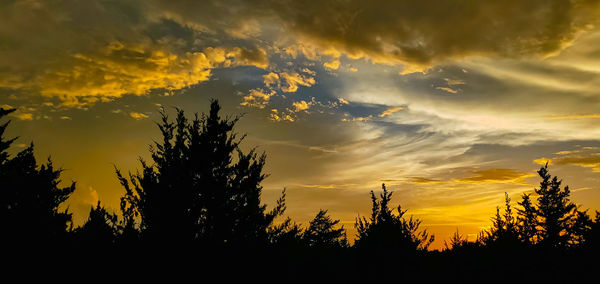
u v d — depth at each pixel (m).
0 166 10.84
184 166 9.66
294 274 9.41
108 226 9.14
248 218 9.58
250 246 9.16
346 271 11.43
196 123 10.48
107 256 8.66
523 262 16.33
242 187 9.95
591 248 18.45
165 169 9.58
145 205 9.19
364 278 12.42
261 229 9.59
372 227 13.43
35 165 11.98
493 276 15.85
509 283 15.86
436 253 15.93
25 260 8.65
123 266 8.60
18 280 8.41
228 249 9.09
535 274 16.17
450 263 15.67
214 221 9.48
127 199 9.40
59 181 12.52
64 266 8.62
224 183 9.81
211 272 8.76
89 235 9.04
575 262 17.14
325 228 10.34
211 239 9.09
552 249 17.70
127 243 8.73
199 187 9.58
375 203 14.15
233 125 10.65
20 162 11.18
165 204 9.15
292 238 9.59
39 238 9.27
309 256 9.75
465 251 16.91
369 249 12.95
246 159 10.35
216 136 10.27
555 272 16.39
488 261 16.14
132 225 9.16
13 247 8.84
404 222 14.25
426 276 14.04
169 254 8.72
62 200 12.38
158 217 9.06
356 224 13.80
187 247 8.83
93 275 8.58
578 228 23.20
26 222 9.66
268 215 9.97
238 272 8.86
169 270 8.66
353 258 12.59
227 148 10.16
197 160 9.83
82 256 8.71
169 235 8.89
